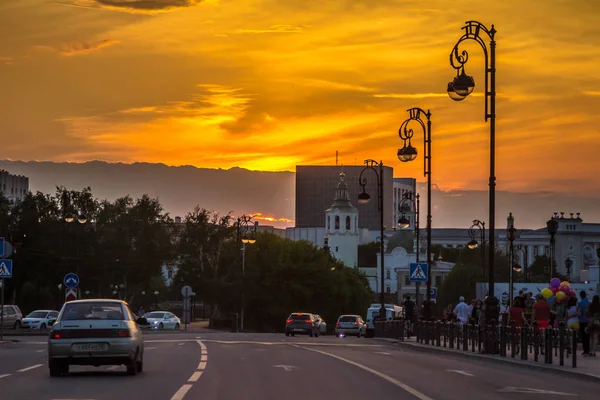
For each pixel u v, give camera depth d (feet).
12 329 361.92
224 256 640.58
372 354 175.01
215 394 92.43
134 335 116.78
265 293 625.00
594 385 116.06
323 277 637.30
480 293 465.06
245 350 183.32
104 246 616.80
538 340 152.25
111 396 90.22
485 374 128.88
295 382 107.14
